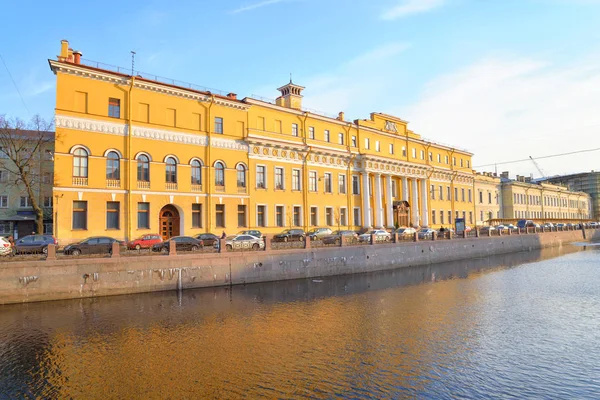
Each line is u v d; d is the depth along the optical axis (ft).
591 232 249.55
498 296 75.61
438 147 204.23
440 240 136.05
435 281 94.73
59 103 93.04
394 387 35.17
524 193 272.72
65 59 95.81
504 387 35.19
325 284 89.35
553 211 309.01
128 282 73.20
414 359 41.98
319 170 145.48
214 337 49.52
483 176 242.17
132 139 102.73
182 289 78.59
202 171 115.03
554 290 81.56
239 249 88.48
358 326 54.65
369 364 40.57
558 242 208.95
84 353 43.52
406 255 121.90
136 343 46.96
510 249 171.22
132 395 33.71
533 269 116.06
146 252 77.15
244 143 124.67
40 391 34.45
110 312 60.70
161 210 109.19
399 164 174.40
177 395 33.65
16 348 44.93
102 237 84.64
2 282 63.46
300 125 140.67
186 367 39.73
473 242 150.61
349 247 106.52
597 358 42.22
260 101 129.08
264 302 69.62
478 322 56.54
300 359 42.01
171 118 110.73
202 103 116.47
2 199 139.44
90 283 69.77
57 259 67.67
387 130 175.52
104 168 98.27
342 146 153.48
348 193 154.51
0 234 138.31
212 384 35.76
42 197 141.69
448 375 37.78
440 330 52.60
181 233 110.42
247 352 44.16
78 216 94.79
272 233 128.98
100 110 98.73
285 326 54.60
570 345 46.47
